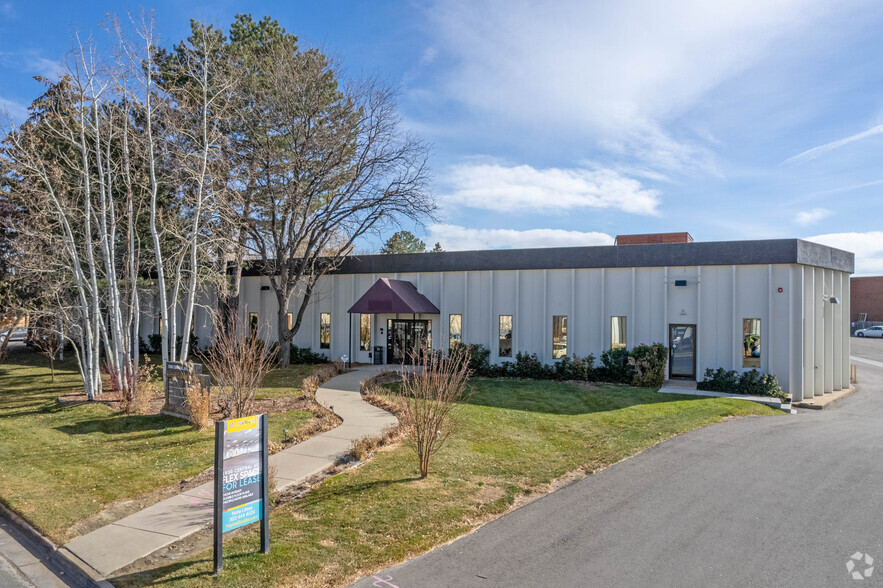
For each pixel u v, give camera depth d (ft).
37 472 33.06
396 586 19.29
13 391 64.28
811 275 65.16
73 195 66.90
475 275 78.84
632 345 68.95
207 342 101.96
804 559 21.07
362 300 77.00
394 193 82.74
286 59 80.43
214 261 77.00
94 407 52.11
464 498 27.48
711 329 65.46
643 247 68.33
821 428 45.98
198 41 74.33
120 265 75.87
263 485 21.57
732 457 35.78
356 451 34.01
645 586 19.12
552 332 73.61
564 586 19.19
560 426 43.91
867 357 123.54
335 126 81.41
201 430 41.63
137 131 69.15
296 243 83.25
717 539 22.95
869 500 27.63
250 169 77.20
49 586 20.63
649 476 31.71
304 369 79.92
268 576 19.70
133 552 22.26
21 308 68.49
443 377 33.37
